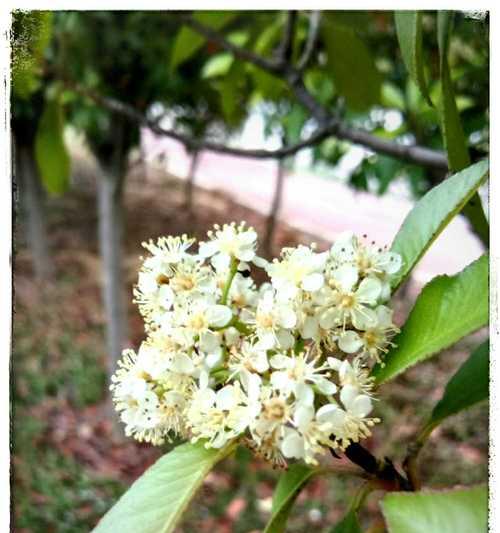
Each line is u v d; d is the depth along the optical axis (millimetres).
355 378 69
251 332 75
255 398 67
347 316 73
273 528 81
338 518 274
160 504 71
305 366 68
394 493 61
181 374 73
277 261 73
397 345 75
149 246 80
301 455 65
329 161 254
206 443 70
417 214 81
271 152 168
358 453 79
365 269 76
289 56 166
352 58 171
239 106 240
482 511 58
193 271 78
